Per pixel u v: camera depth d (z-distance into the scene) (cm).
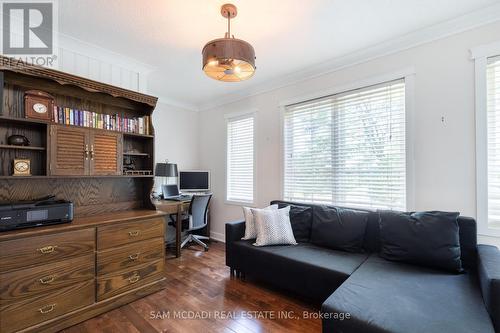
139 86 306
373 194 272
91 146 236
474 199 213
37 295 180
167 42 254
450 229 194
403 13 210
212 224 457
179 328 191
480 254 173
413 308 137
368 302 145
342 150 297
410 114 245
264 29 232
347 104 294
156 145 429
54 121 219
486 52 207
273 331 187
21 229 187
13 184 215
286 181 350
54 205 205
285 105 352
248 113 402
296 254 236
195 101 461
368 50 268
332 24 225
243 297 238
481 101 210
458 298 146
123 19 215
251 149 402
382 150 266
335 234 251
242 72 203
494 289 125
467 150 216
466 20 214
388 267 196
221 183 444
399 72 252
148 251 247
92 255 209
